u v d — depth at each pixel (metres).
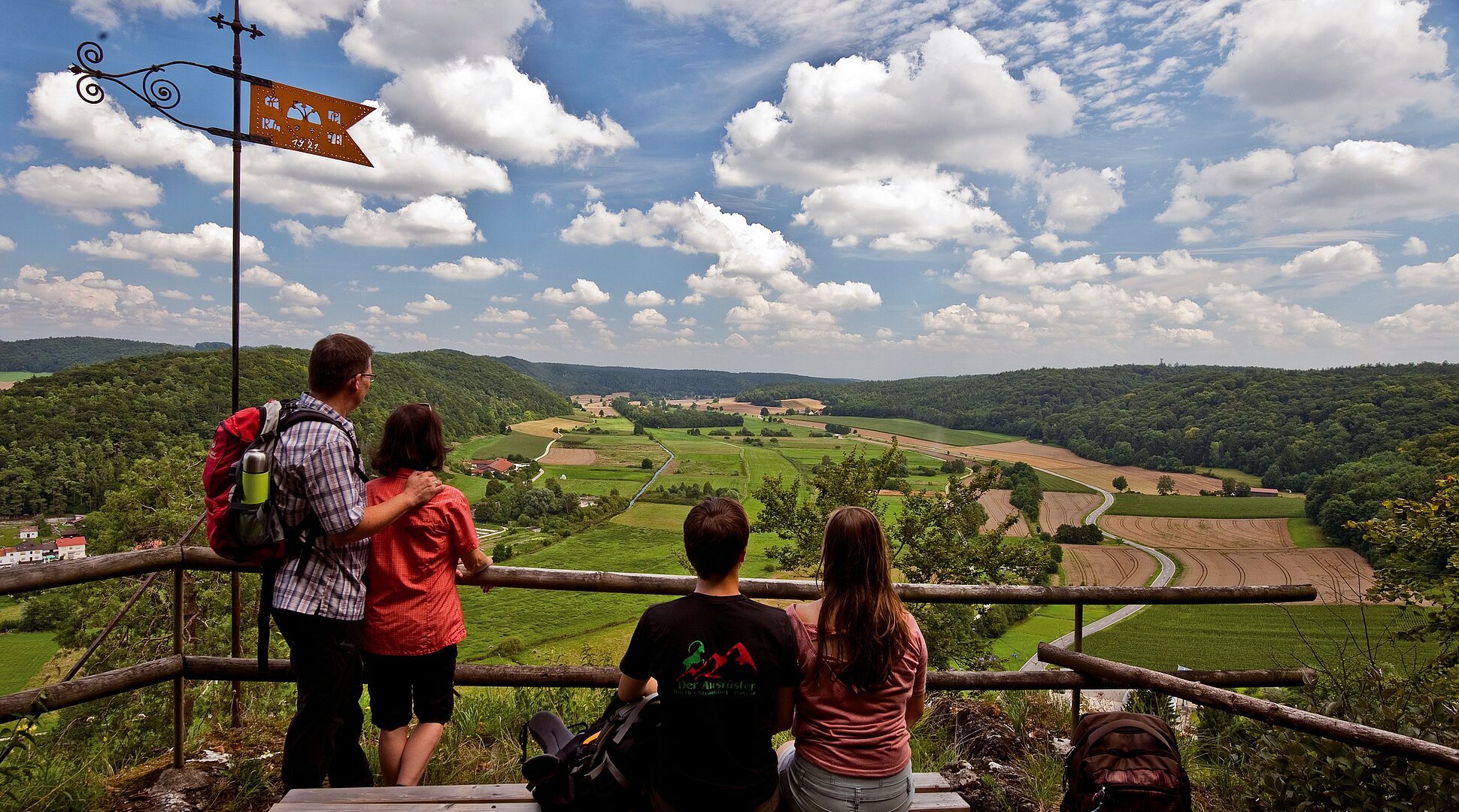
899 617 2.13
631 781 2.11
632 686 2.12
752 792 2.01
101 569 2.63
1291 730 3.29
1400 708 3.29
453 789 2.33
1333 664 3.82
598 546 68.00
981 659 15.09
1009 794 3.26
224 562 2.89
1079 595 3.53
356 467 2.35
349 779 2.69
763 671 2.01
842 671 2.08
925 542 18.22
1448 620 9.27
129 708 3.97
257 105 3.62
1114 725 2.39
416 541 2.53
